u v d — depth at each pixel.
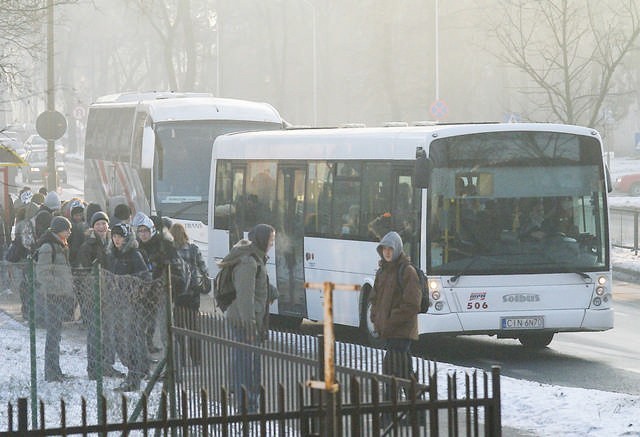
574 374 22.94
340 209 27.55
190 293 21.20
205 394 9.52
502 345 27.36
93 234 24.78
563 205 25.20
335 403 9.55
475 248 24.81
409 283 17.75
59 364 19.00
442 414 17.28
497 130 24.98
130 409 16.59
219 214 33.31
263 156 30.94
